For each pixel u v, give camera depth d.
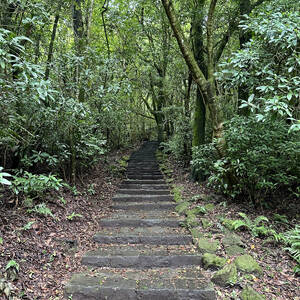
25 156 3.82
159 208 5.05
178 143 7.95
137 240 3.62
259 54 3.52
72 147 4.89
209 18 4.34
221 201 4.69
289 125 3.81
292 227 3.48
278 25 3.09
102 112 6.02
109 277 2.70
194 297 2.41
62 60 4.60
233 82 3.75
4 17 3.54
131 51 9.22
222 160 4.22
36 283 2.38
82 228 3.78
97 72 5.45
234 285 2.51
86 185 5.54
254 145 4.01
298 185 4.19
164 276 2.76
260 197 4.21
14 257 2.50
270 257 2.92
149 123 15.95
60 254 2.93
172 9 4.06
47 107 3.86
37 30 4.20
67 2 4.98
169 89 9.10
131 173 7.82
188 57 4.21
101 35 9.12
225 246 3.20
